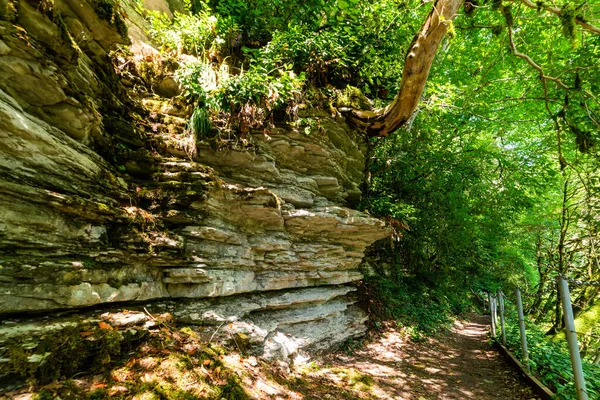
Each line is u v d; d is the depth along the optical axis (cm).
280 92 488
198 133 457
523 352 559
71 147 302
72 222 295
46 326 253
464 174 950
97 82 349
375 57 692
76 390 231
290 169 558
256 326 461
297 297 562
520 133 1113
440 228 1022
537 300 1418
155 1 606
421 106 812
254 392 327
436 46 455
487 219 1097
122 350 288
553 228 1323
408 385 502
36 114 276
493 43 779
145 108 445
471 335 998
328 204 592
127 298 333
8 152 242
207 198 427
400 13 640
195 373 294
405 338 780
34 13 246
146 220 372
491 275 1808
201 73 468
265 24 630
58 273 274
